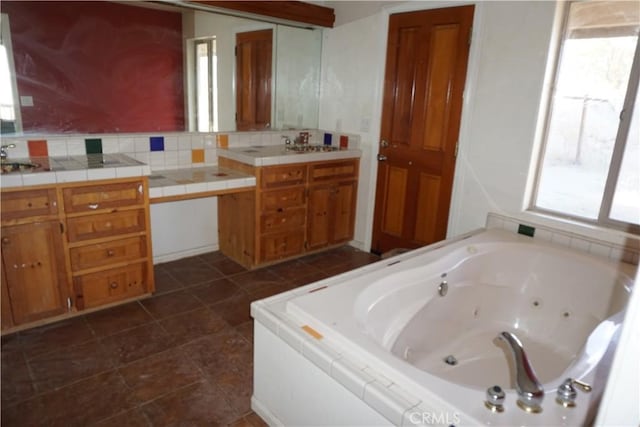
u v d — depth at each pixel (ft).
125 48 9.29
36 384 6.56
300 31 12.19
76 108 8.91
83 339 7.74
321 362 4.81
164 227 11.00
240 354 7.53
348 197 12.38
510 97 8.88
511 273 8.29
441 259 7.55
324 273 10.98
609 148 8.00
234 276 10.60
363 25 11.48
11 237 7.28
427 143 10.61
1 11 7.78
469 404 4.04
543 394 4.13
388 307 6.54
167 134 10.27
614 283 7.09
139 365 7.11
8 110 8.16
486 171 9.53
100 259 8.33
